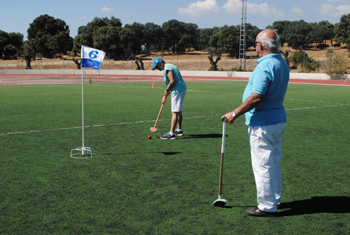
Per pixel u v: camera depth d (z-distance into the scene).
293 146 7.20
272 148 3.79
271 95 3.66
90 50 5.92
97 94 18.44
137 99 16.02
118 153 6.59
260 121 3.72
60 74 51.09
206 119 10.70
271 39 3.64
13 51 102.81
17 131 8.60
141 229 3.59
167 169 5.61
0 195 4.48
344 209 4.11
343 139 7.86
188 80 34.66
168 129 9.02
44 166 5.73
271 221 3.79
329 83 29.28
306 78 36.12
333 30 118.50
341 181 5.09
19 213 3.96
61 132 8.52
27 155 6.41
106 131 8.70
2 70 51.31
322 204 4.25
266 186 3.81
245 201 4.34
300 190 4.73
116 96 17.38
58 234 3.47
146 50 123.06
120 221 3.76
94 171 5.49
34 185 4.85
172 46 133.00
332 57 34.84
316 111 12.36
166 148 7.02
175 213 3.97
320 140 7.75
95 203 4.24
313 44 127.44
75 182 4.98
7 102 14.59
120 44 97.56
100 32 99.56
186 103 14.74
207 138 7.98
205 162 6.03
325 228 3.63
